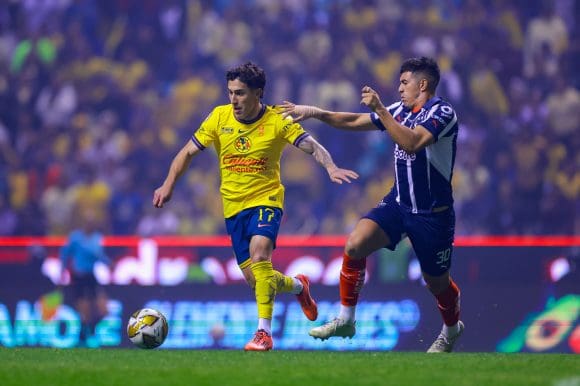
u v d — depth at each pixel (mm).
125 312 38844
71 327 39031
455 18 63969
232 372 17750
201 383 16594
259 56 62875
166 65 63469
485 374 17891
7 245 39375
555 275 38094
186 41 64062
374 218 23578
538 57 62875
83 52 63438
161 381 16766
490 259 38219
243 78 22688
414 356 21500
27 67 62844
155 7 65062
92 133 59875
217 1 65062
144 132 59750
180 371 17859
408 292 37719
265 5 64375
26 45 63594
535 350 37844
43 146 59438
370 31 63031
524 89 61469
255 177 23156
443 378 17203
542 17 63875
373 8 63906
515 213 55438
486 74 61531
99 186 56562
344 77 60844
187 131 60062
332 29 63250
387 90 60812
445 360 20344
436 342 25531
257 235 22766
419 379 17062
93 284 39094
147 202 56906
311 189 55656
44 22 64500
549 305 38000
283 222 54719
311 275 38188
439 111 22453
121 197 56938
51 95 61781
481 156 57781
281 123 23125
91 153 58750
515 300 38000
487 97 60781
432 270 23953
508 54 62656
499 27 63531
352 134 57844
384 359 20438
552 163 57750
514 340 37875
